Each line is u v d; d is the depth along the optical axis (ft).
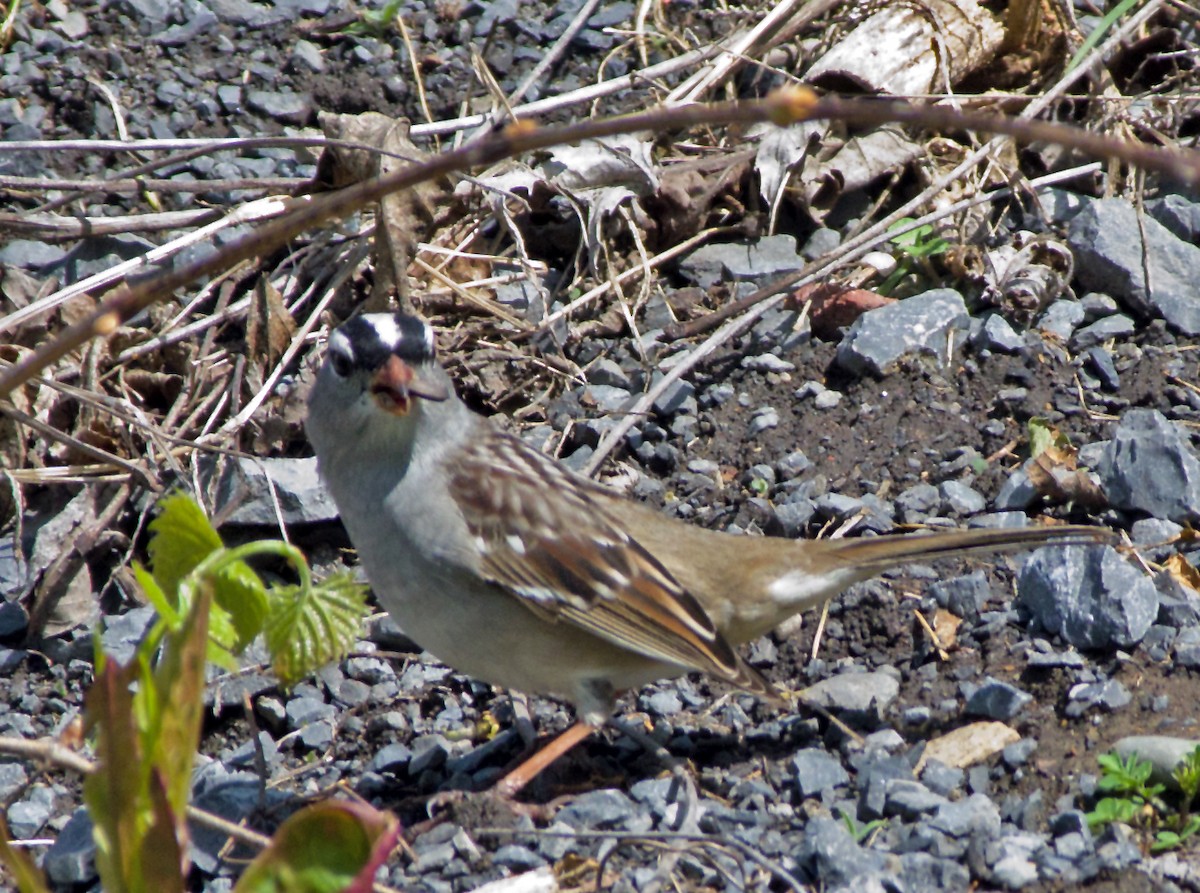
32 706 27.12
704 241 35.96
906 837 20.68
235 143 32.76
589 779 23.77
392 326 22.93
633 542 23.39
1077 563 24.59
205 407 31.50
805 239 36.17
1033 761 21.93
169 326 32.91
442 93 39.81
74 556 28.84
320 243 34.17
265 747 25.20
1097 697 22.67
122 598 28.99
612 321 33.99
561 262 35.83
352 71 40.47
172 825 14.52
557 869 20.89
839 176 35.86
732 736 24.09
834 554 24.23
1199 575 25.59
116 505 29.50
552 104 36.52
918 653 25.26
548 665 23.43
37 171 37.06
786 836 21.09
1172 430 27.53
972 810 20.76
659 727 24.57
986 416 30.68
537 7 42.68
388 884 20.97
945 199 35.37
